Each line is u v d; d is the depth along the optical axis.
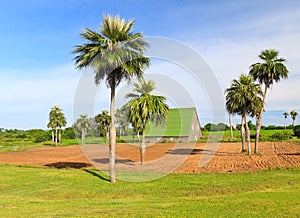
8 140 79.06
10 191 12.55
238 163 21.52
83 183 13.77
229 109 31.31
